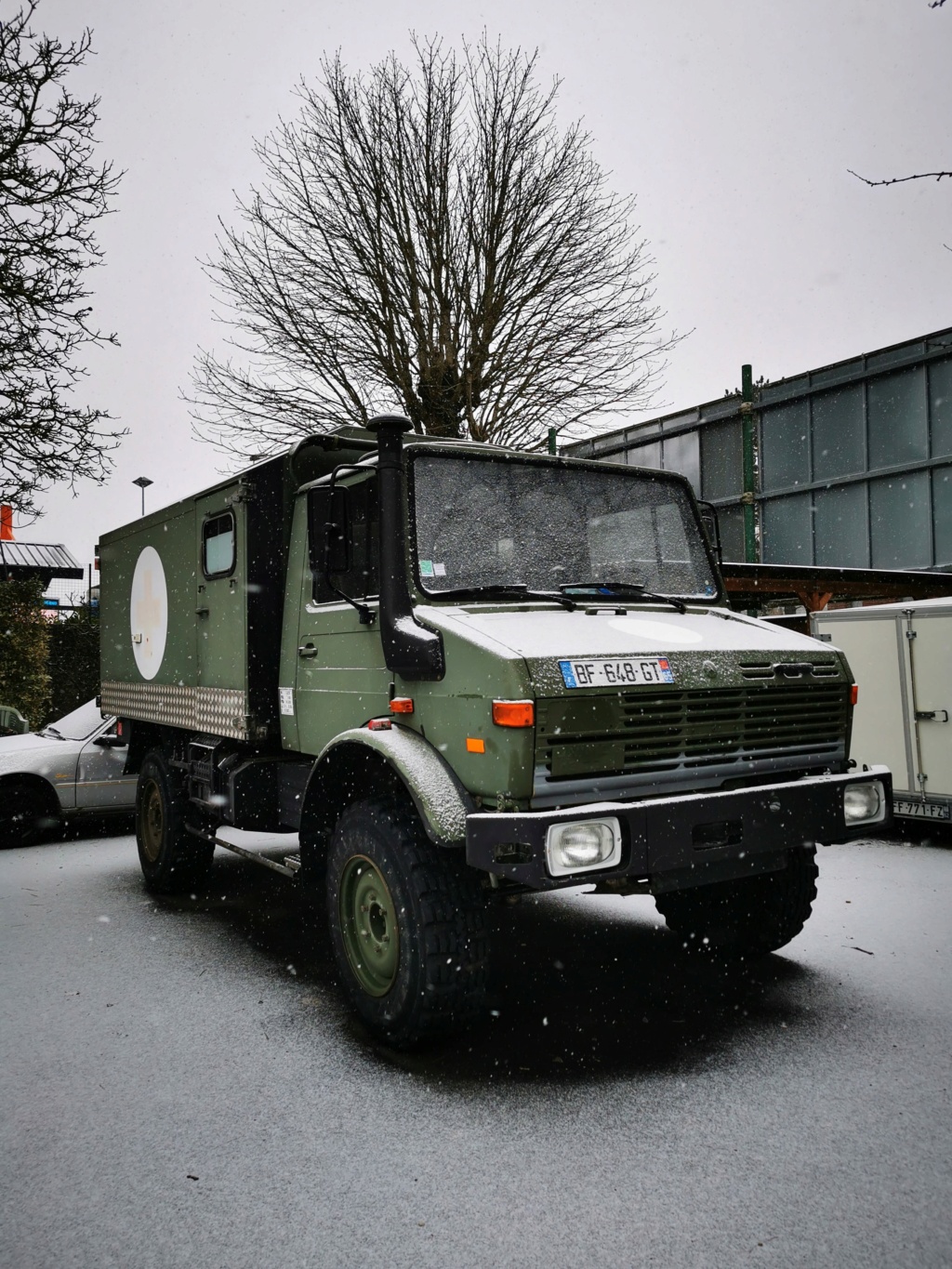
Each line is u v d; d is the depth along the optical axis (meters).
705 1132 2.92
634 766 3.42
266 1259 2.33
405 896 3.49
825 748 3.99
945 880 6.33
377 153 12.87
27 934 5.39
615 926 5.41
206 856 6.21
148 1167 2.78
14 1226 2.49
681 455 19.12
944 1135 2.88
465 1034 3.63
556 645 3.43
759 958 4.65
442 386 12.79
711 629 4.09
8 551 23.25
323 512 3.94
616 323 13.54
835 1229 2.41
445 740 3.55
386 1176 2.71
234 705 5.01
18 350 10.20
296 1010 4.11
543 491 4.30
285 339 13.28
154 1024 3.95
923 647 7.73
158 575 6.28
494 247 12.89
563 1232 2.42
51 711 18.95
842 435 16.44
